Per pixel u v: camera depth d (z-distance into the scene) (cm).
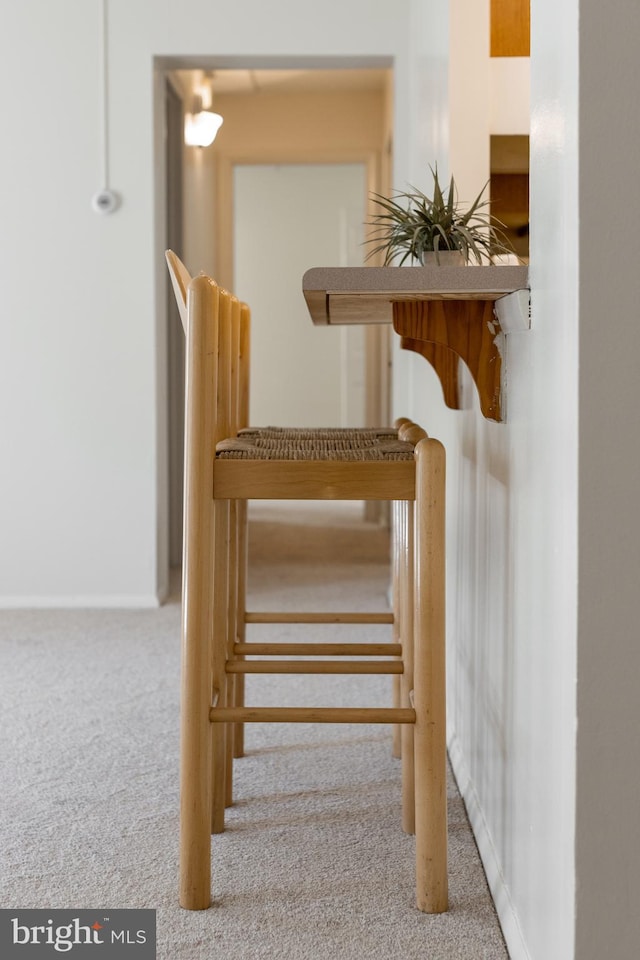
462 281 145
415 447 168
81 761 231
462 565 225
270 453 168
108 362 406
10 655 330
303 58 402
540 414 135
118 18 396
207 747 162
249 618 234
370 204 623
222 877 173
